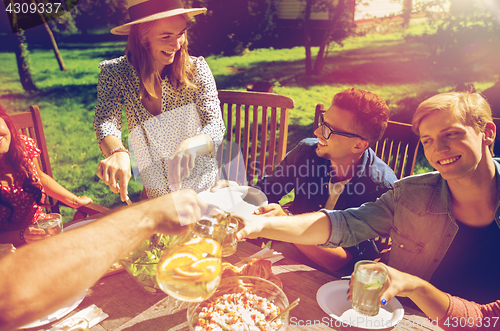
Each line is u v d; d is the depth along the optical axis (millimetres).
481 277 1225
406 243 1301
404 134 1807
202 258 742
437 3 6672
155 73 1600
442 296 967
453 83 6734
